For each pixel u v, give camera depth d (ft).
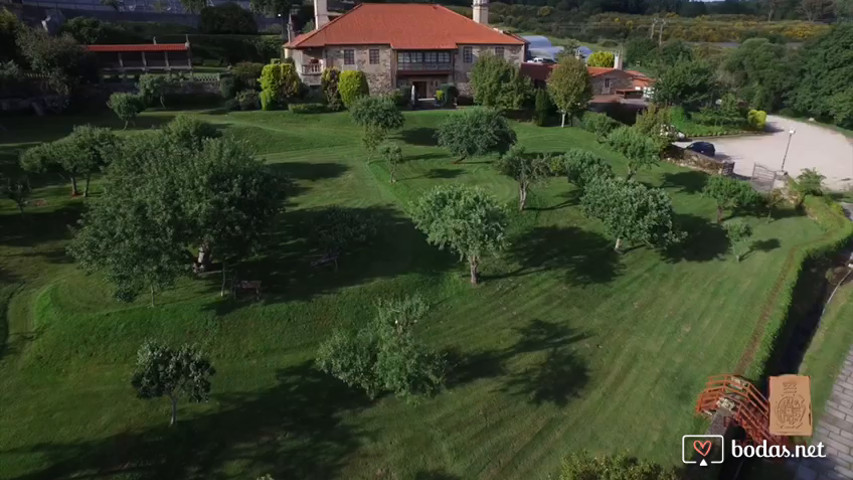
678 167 144.36
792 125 228.02
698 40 434.30
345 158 132.67
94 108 157.48
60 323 66.85
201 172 67.97
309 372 64.39
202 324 68.23
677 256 98.53
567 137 164.25
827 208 116.37
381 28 190.29
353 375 55.57
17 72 147.23
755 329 78.23
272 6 298.35
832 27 234.79
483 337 73.31
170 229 63.62
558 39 426.51
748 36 410.72
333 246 80.69
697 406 63.41
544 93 174.29
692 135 198.70
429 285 81.56
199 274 78.02
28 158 95.40
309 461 53.21
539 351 71.77
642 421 61.72
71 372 61.46
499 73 170.09
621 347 74.18
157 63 195.93
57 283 75.92
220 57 224.33
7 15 163.94
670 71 207.31
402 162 129.08
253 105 168.45
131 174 70.59
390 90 188.34
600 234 102.58
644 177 136.26
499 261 90.12
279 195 76.48
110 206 66.18
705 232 107.96
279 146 137.80
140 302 71.00
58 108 150.51
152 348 52.26
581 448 57.52
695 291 88.63
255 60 233.55
